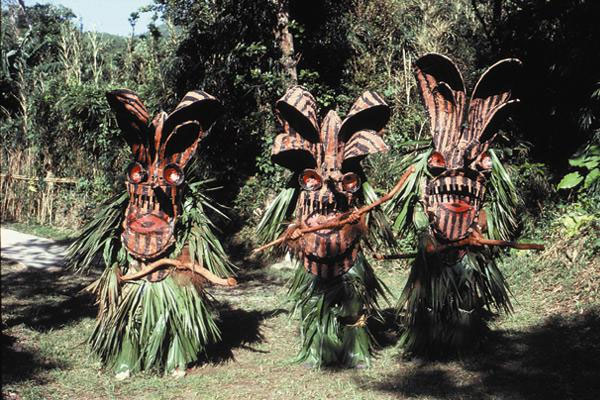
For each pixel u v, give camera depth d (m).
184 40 13.82
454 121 6.73
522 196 10.38
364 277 6.87
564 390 5.88
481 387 6.06
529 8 12.10
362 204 6.89
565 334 7.36
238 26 13.42
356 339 6.87
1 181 17.73
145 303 6.52
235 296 10.44
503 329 7.76
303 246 6.76
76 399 6.03
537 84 12.22
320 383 6.41
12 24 22.39
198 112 6.60
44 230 15.80
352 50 14.68
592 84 11.31
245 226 14.20
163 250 6.54
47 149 16.89
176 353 6.61
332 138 6.72
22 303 9.76
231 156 14.67
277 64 13.42
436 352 6.88
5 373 6.61
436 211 6.71
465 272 6.73
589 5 11.05
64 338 7.98
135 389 6.29
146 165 6.58
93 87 15.50
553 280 9.21
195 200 6.83
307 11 14.07
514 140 11.74
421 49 14.02
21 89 18.80
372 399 5.91
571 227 9.95
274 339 8.09
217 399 6.02
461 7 15.51
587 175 10.57
